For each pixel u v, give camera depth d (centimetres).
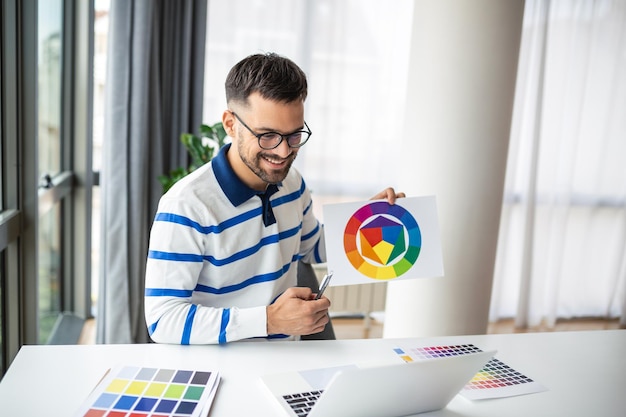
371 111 338
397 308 233
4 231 181
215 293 136
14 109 196
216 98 322
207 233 128
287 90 116
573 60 343
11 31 192
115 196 263
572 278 379
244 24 317
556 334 146
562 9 335
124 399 97
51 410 94
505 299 373
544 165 352
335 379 85
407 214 139
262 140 120
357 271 134
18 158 200
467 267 222
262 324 118
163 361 113
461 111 212
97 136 323
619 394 114
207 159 273
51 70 273
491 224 224
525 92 333
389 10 329
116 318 270
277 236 141
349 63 332
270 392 103
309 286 162
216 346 121
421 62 217
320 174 340
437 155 216
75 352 115
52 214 292
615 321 383
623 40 348
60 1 289
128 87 259
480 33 207
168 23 288
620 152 366
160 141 284
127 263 270
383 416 98
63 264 322
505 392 111
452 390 100
